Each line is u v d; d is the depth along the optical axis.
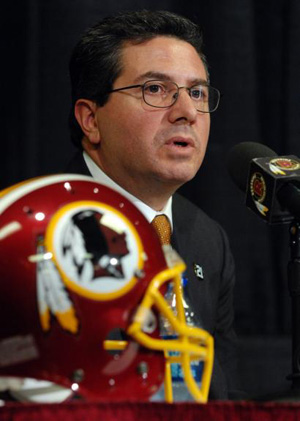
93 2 9.55
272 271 9.88
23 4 9.52
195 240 7.25
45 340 4.04
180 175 6.46
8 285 4.06
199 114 6.57
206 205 9.78
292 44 9.98
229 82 9.78
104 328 4.11
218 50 9.77
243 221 9.80
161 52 6.53
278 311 9.85
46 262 4.07
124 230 4.24
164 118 6.47
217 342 7.32
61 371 4.06
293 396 4.43
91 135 6.80
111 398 4.15
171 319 4.20
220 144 9.79
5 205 4.20
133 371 4.21
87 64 6.74
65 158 9.60
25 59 9.49
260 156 5.53
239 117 9.80
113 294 4.12
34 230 4.12
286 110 9.98
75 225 4.16
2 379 4.05
